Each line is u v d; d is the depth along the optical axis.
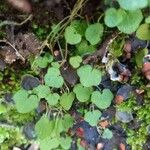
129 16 0.13
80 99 0.16
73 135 0.17
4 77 0.16
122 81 0.16
